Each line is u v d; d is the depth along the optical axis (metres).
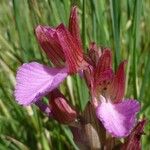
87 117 0.07
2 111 0.12
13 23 0.14
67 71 0.07
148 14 0.13
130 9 0.12
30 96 0.07
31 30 0.12
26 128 0.11
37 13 0.11
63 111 0.07
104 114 0.07
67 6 0.10
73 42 0.07
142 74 0.12
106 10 0.12
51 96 0.07
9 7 0.15
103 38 0.11
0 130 0.11
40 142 0.11
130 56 0.11
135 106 0.06
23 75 0.07
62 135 0.11
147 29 0.13
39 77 0.07
